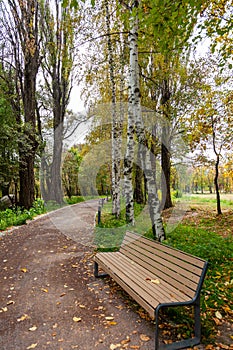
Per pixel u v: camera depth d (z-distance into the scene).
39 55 16.47
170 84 11.55
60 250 6.39
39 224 10.77
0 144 11.69
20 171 14.20
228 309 3.13
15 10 14.36
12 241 7.56
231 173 12.64
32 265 5.20
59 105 20.28
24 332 2.79
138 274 3.49
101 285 4.09
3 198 14.91
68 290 3.91
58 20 16.66
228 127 10.72
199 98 10.41
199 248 5.30
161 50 5.09
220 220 10.23
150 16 4.06
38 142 14.67
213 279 3.99
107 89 11.73
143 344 2.54
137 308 3.30
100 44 9.84
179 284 2.93
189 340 2.55
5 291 3.92
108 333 2.74
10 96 15.09
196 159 11.97
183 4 3.92
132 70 5.70
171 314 3.05
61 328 2.85
